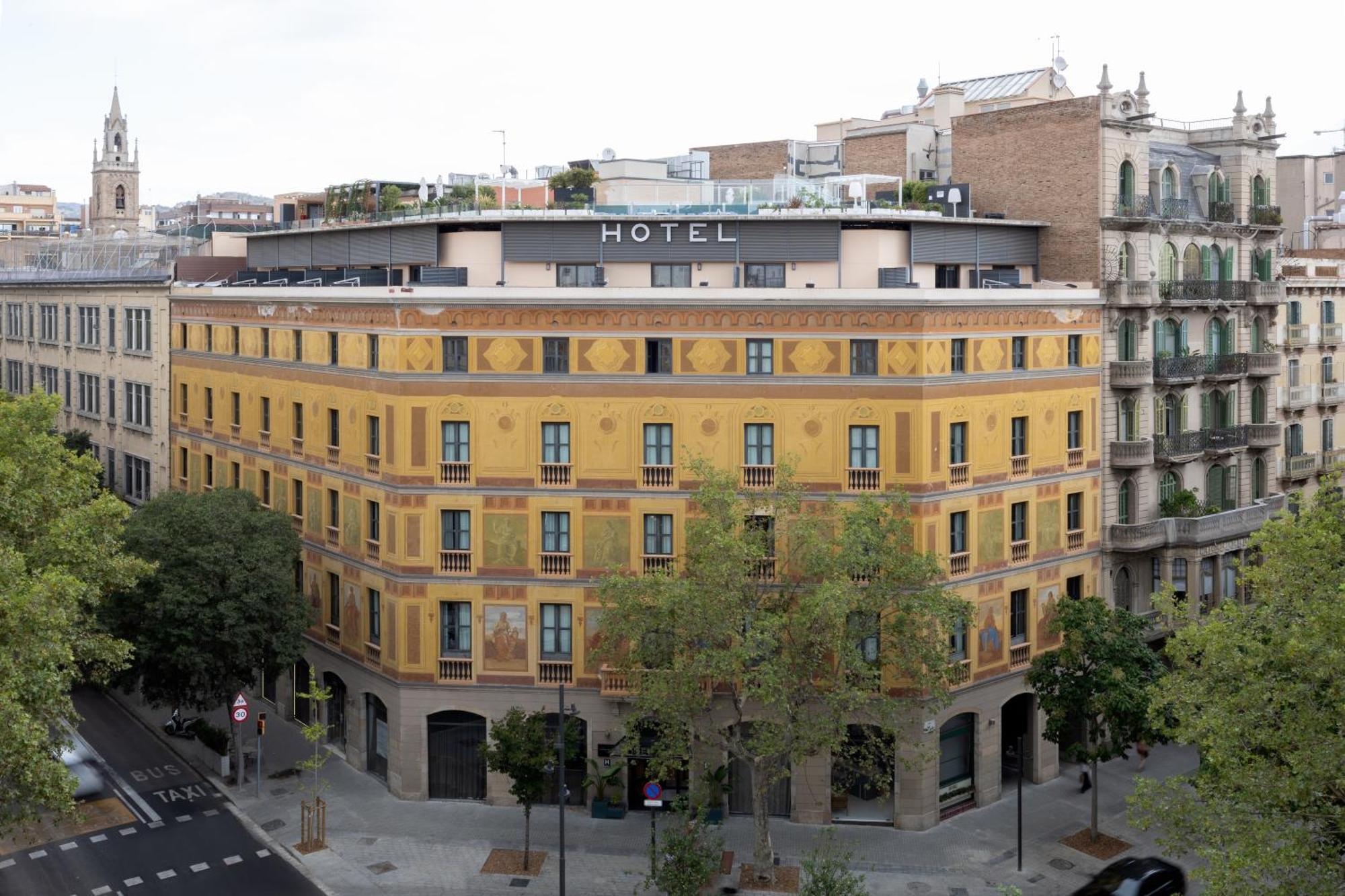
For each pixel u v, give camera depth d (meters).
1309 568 34.81
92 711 63.22
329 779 54.75
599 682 50.91
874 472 49.41
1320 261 75.88
